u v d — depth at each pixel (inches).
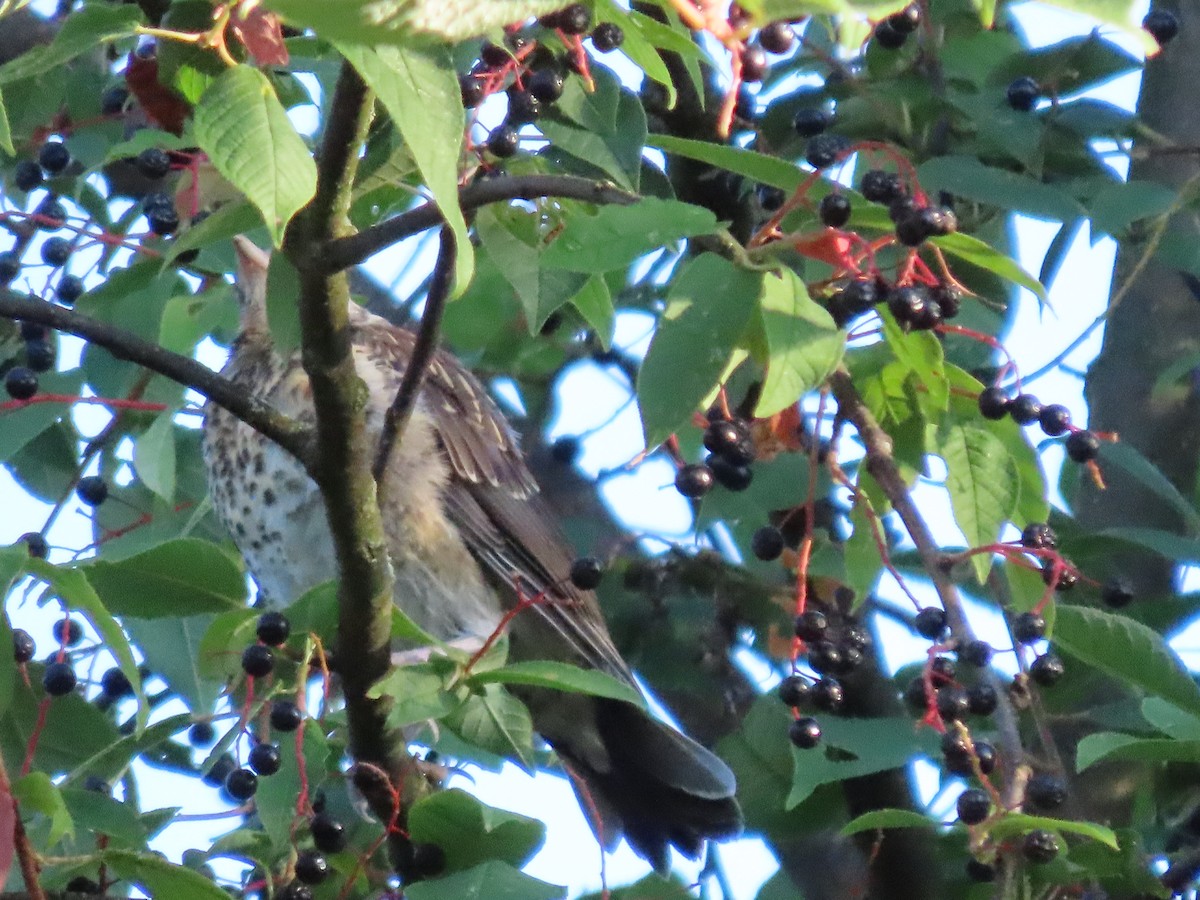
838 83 370.6
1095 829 241.1
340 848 293.7
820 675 298.5
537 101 268.7
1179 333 419.8
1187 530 399.2
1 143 248.8
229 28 214.5
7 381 336.5
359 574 270.8
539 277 263.6
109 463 391.9
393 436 273.9
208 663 278.7
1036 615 272.2
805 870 380.5
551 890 255.6
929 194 323.3
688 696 419.8
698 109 367.9
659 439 223.6
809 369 219.3
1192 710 285.7
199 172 312.7
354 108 231.1
